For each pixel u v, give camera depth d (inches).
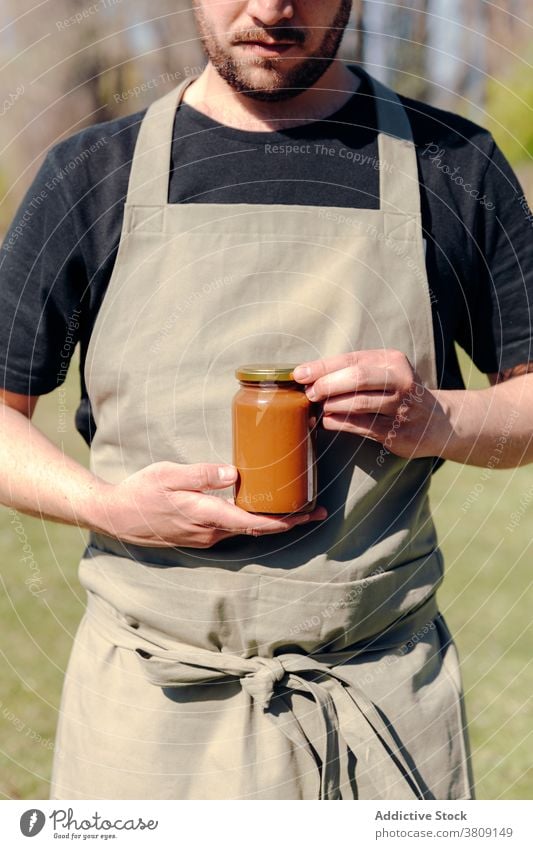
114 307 90.3
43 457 92.0
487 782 166.9
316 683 88.7
